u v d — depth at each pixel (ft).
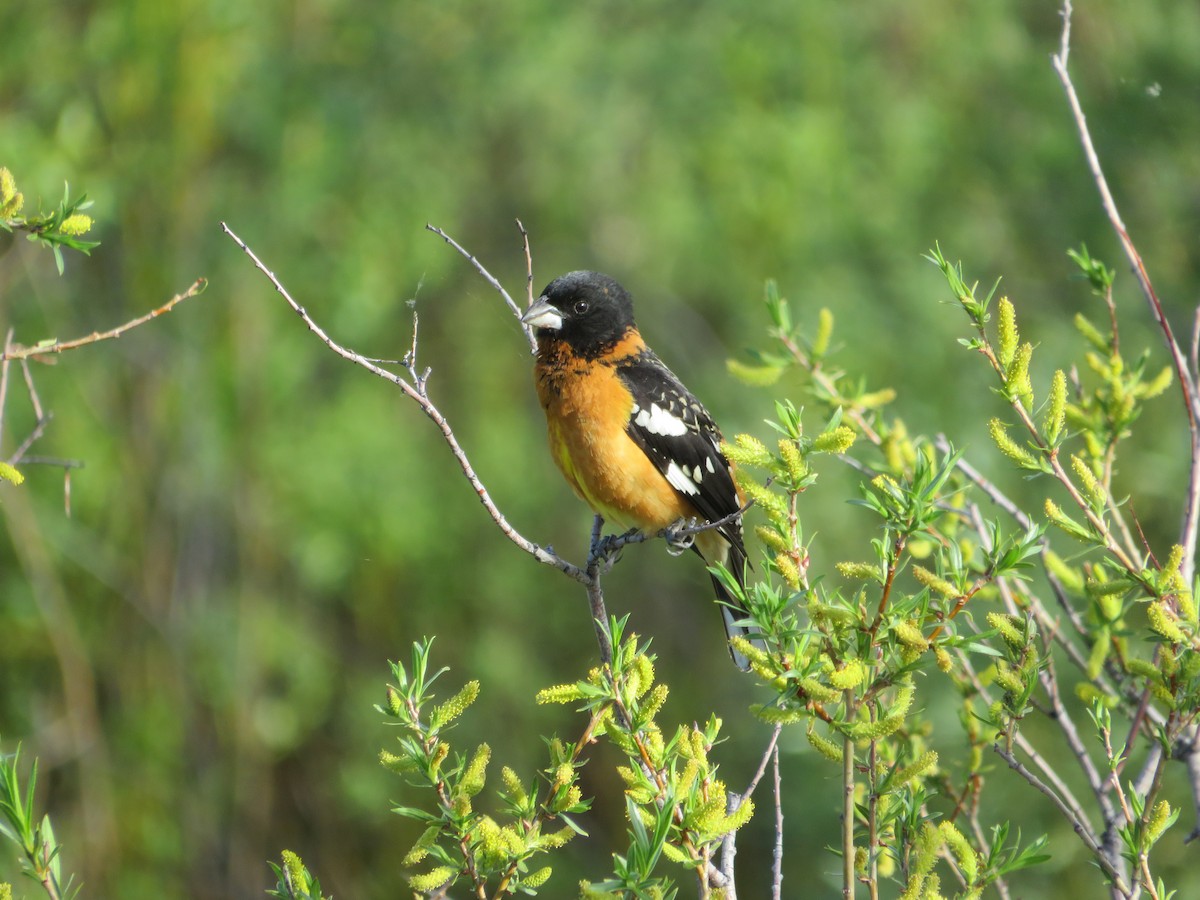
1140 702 18.04
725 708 56.95
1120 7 51.29
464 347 60.08
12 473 17.94
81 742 47.44
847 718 15.16
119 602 49.49
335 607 56.70
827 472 48.37
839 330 51.80
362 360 18.03
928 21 55.77
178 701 49.65
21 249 46.32
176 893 48.93
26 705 47.55
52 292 47.47
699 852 14.98
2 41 46.60
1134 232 49.29
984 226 53.72
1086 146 20.88
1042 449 17.57
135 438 49.34
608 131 56.39
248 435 51.06
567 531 60.29
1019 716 16.84
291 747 52.60
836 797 46.32
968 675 21.04
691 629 59.62
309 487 51.93
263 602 51.52
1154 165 48.93
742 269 56.39
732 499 28.40
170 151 48.73
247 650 50.70
